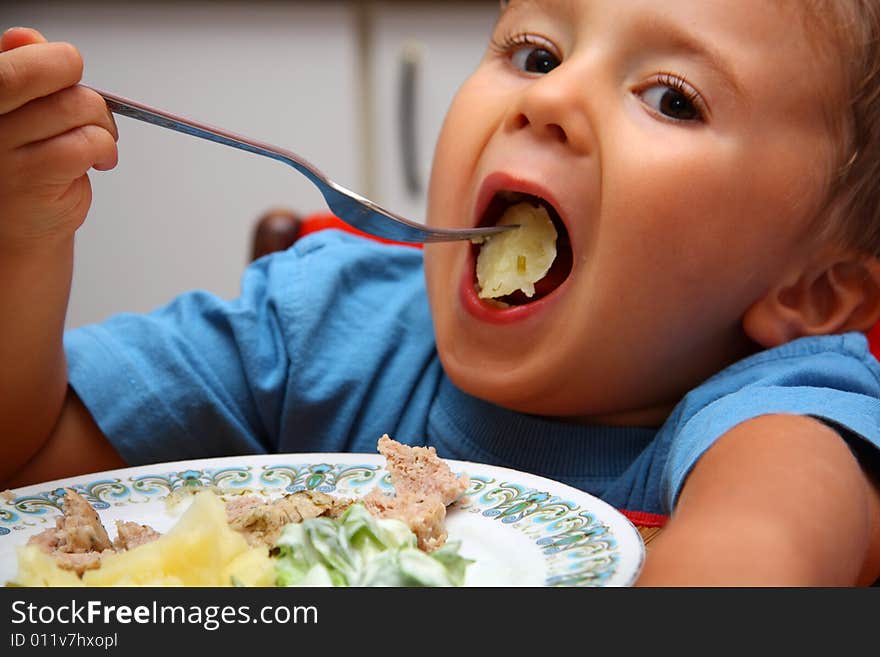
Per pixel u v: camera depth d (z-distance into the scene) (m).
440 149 0.86
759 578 0.49
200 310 1.00
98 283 2.41
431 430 0.92
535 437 0.87
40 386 0.83
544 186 0.76
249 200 2.41
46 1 2.27
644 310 0.77
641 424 0.86
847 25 0.77
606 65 0.77
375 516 0.63
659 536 0.59
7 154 0.68
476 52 2.42
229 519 0.63
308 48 2.37
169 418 0.90
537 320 0.79
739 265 0.78
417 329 0.99
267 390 0.94
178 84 2.35
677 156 0.75
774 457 0.58
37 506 0.67
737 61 0.75
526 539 0.61
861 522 0.56
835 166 0.79
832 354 0.79
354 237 1.15
